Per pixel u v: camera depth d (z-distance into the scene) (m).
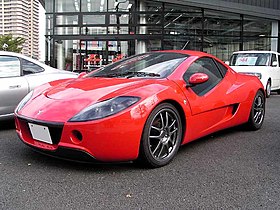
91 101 2.90
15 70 4.71
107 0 14.68
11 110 4.57
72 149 2.74
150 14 14.98
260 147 3.83
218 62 4.23
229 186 2.64
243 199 2.40
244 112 4.35
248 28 17.22
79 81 3.56
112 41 14.70
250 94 4.43
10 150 3.60
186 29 15.55
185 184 2.68
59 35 14.66
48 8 14.70
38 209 2.22
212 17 16.14
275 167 3.11
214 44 16.28
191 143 3.99
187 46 15.63
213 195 2.47
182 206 2.29
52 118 2.83
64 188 2.57
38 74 4.93
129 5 14.79
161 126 3.10
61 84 3.59
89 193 2.48
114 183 2.68
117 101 2.84
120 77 3.57
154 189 2.57
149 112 2.91
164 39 15.14
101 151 2.73
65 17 14.73
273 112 6.54
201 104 3.51
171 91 3.19
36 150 3.04
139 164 3.06
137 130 2.83
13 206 2.26
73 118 2.76
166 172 2.96
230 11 16.34
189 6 15.48
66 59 14.67
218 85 3.93
